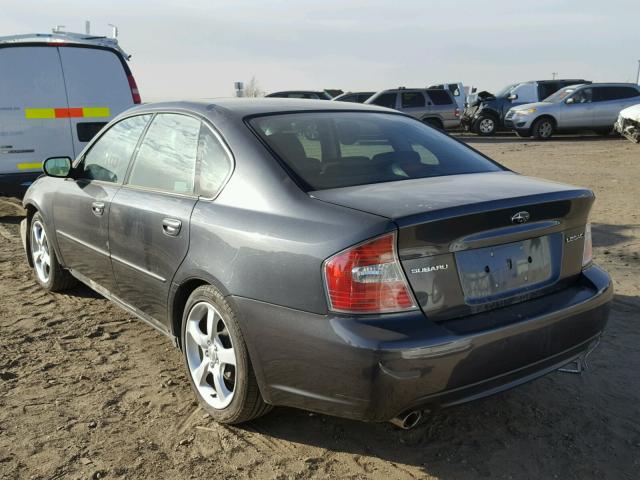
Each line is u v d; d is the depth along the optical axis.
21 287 5.31
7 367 3.77
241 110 3.41
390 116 3.88
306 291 2.58
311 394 2.64
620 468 2.83
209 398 3.18
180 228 3.23
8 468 2.78
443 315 2.55
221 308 2.96
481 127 23.52
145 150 3.84
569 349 2.87
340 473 2.79
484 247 2.66
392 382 2.40
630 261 5.99
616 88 21.31
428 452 2.95
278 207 2.82
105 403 3.36
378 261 2.44
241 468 2.81
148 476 2.75
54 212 4.71
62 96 7.70
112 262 3.97
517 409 3.33
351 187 2.91
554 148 18.22
